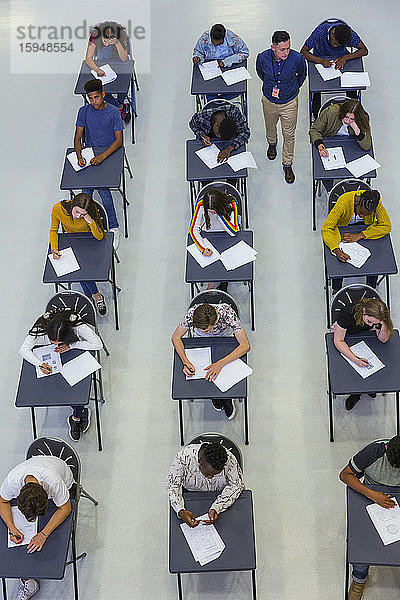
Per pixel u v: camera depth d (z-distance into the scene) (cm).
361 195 598
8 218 757
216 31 762
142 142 823
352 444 585
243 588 521
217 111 692
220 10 961
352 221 625
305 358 636
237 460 502
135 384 629
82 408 584
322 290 682
